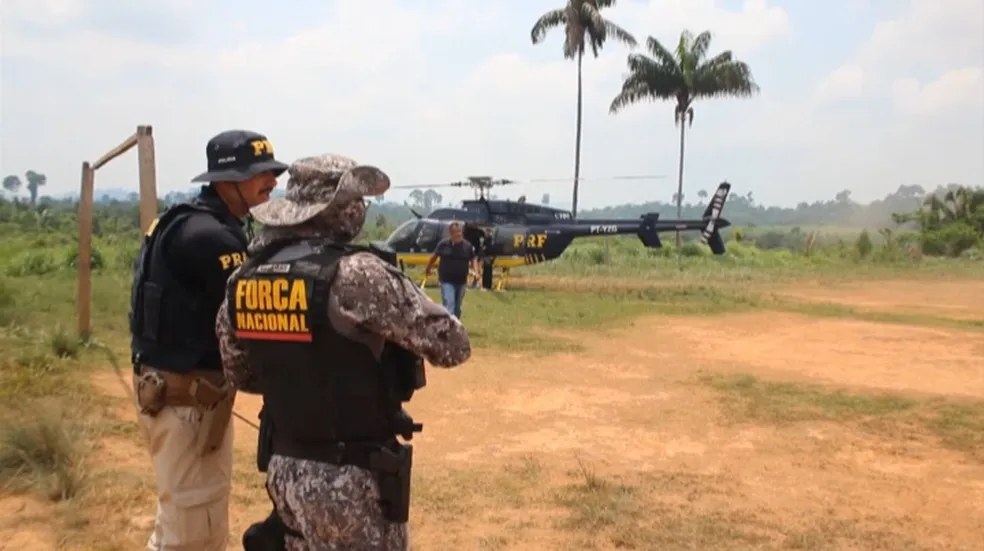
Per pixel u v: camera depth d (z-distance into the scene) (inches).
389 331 101.1
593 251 1414.9
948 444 284.7
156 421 132.7
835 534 202.1
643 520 209.3
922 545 196.9
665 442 285.3
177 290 130.3
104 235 1341.0
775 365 442.3
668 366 430.6
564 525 205.5
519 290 863.7
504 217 884.0
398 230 858.8
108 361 378.9
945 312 757.3
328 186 107.0
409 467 106.5
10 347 382.0
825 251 1795.0
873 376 413.1
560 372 408.2
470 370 407.8
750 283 1088.8
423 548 190.1
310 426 104.2
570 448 276.2
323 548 104.3
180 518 133.6
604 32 1521.9
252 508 213.2
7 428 235.1
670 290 900.0
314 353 102.2
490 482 237.3
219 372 134.2
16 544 185.3
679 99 1664.6
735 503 223.5
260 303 106.3
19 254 942.4
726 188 1015.6
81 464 226.4
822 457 268.7
